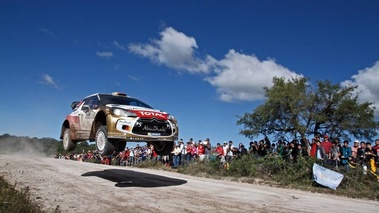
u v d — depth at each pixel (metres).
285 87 27.67
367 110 26.50
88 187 9.06
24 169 11.98
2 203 6.26
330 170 13.40
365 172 13.08
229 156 17.97
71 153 33.53
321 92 27.39
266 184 13.97
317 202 8.94
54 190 8.45
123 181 10.51
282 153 16.02
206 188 10.19
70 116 10.79
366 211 8.04
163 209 6.97
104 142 8.67
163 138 8.80
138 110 8.81
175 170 18.91
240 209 7.29
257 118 29.05
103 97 9.79
